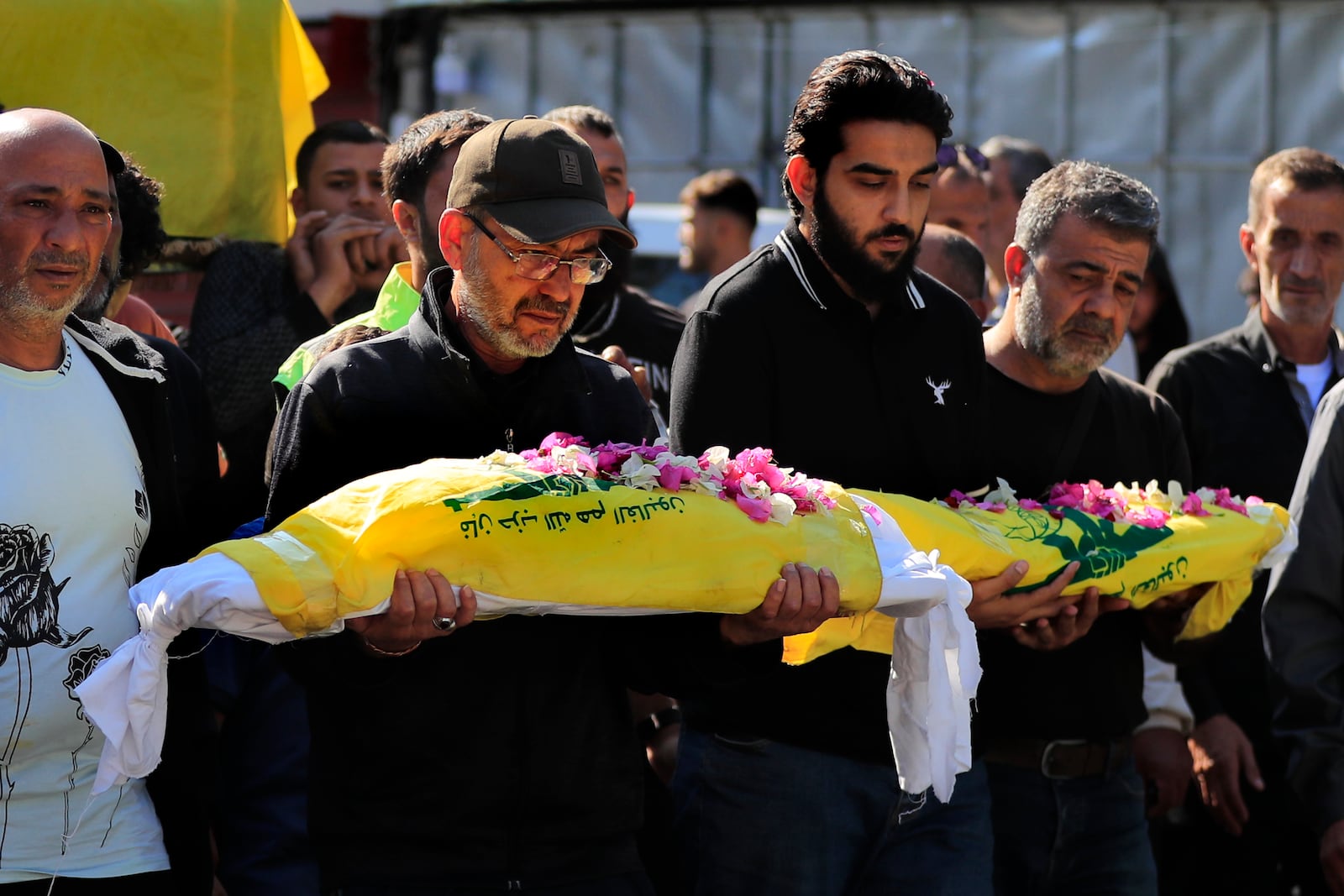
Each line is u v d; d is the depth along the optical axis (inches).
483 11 554.3
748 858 187.2
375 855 152.0
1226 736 247.0
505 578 144.4
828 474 186.5
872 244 183.6
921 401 190.7
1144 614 209.3
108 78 232.7
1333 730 224.2
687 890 192.1
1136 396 215.6
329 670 149.5
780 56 537.6
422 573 141.6
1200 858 263.3
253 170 242.8
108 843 156.9
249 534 164.6
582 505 148.6
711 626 160.1
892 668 165.2
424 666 152.0
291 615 137.9
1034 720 204.1
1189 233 512.4
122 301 206.8
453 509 143.6
